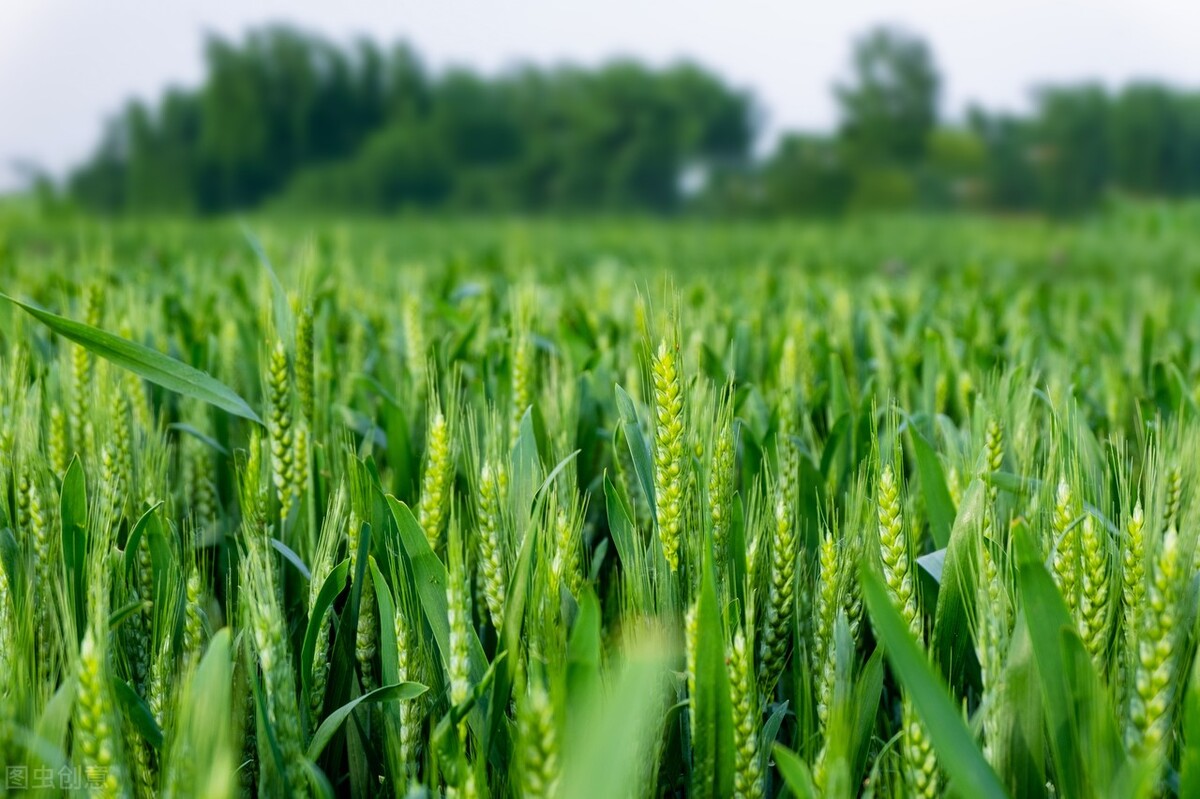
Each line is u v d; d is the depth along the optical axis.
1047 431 2.21
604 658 1.53
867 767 1.66
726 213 62.56
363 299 4.93
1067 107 61.50
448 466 1.76
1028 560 1.21
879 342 3.52
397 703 1.45
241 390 3.06
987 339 3.96
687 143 71.75
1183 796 1.16
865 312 4.57
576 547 1.61
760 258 15.60
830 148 62.12
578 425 2.46
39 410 2.15
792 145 62.03
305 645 1.46
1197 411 2.48
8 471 1.83
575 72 71.94
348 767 1.68
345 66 73.50
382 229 21.02
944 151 62.25
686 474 1.55
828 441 2.28
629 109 71.81
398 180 71.56
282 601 1.78
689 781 1.45
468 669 1.36
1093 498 1.73
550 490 1.67
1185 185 62.25
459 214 69.44
